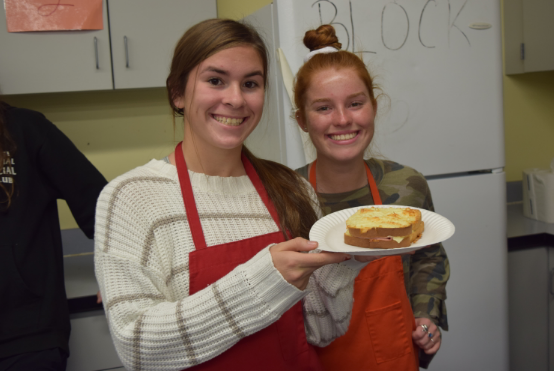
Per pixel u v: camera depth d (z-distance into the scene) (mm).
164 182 722
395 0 1395
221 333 624
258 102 729
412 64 1435
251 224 746
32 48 1545
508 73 2168
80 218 1292
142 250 662
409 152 1462
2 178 1093
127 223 666
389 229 690
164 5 1633
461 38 1475
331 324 804
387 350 947
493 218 1565
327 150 1011
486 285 1575
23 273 1090
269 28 1375
